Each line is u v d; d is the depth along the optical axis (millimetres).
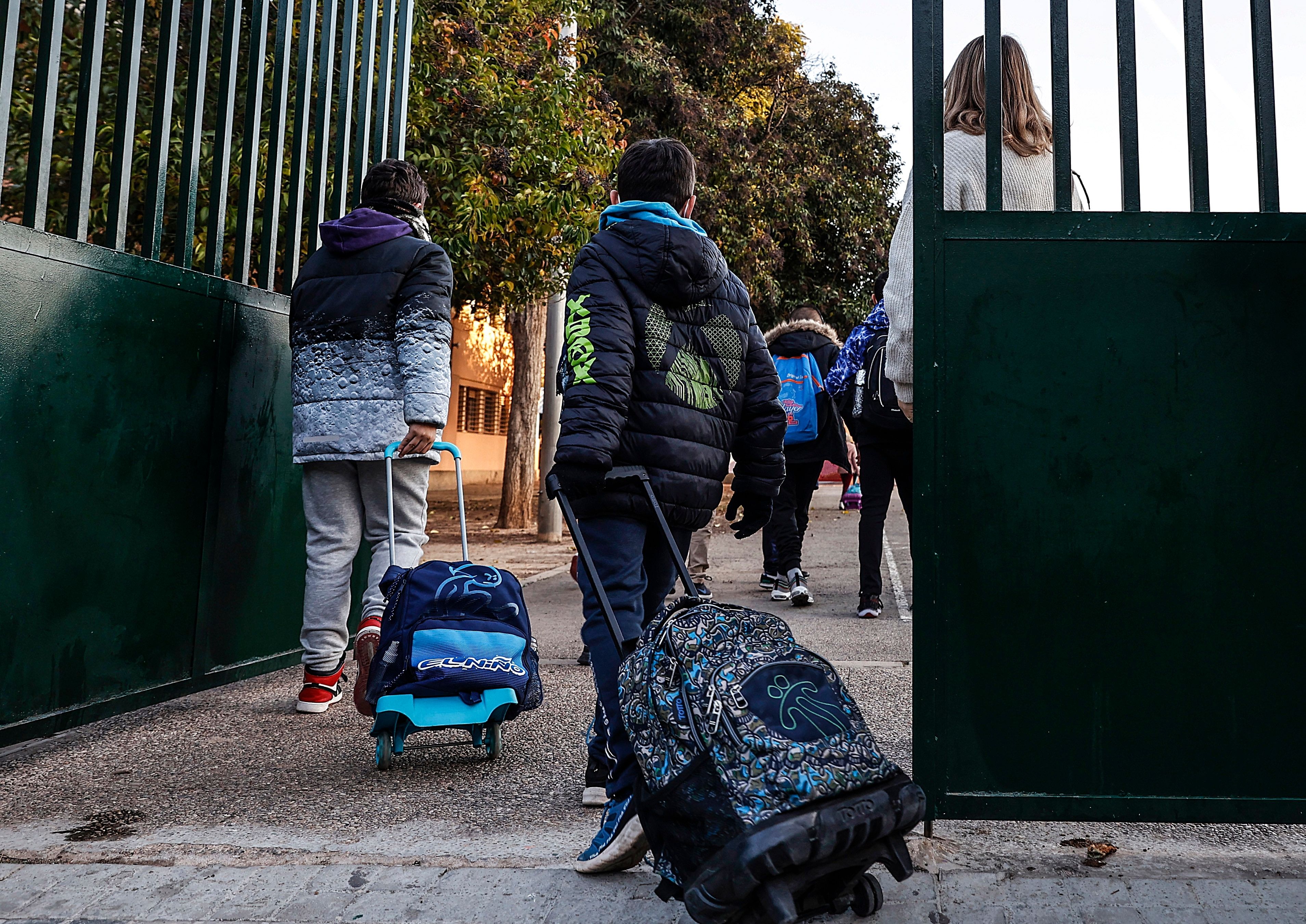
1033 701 2516
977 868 2445
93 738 3748
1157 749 2492
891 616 6359
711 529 6566
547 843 2705
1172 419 2518
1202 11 2574
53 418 3555
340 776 3312
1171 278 2531
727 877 1728
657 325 2598
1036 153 3135
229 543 4457
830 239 20000
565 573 8875
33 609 3494
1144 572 2508
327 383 4008
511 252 9547
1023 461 2535
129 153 3895
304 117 4852
